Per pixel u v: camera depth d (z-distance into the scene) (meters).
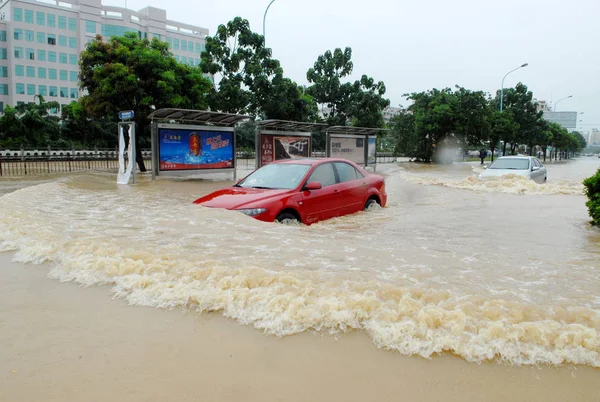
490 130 39.62
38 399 2.37
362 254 4.68
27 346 2.93
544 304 3.27
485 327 2.92
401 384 2.47
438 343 2.83
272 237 5.39
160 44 22.38
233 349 2.86
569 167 41.41
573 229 6.61
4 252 5.07
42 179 15.97
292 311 3.22
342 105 34.50
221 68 25.67
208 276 3.88
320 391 2.42
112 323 3.24
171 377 2.56
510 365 2.63
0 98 59.53
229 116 17.58
